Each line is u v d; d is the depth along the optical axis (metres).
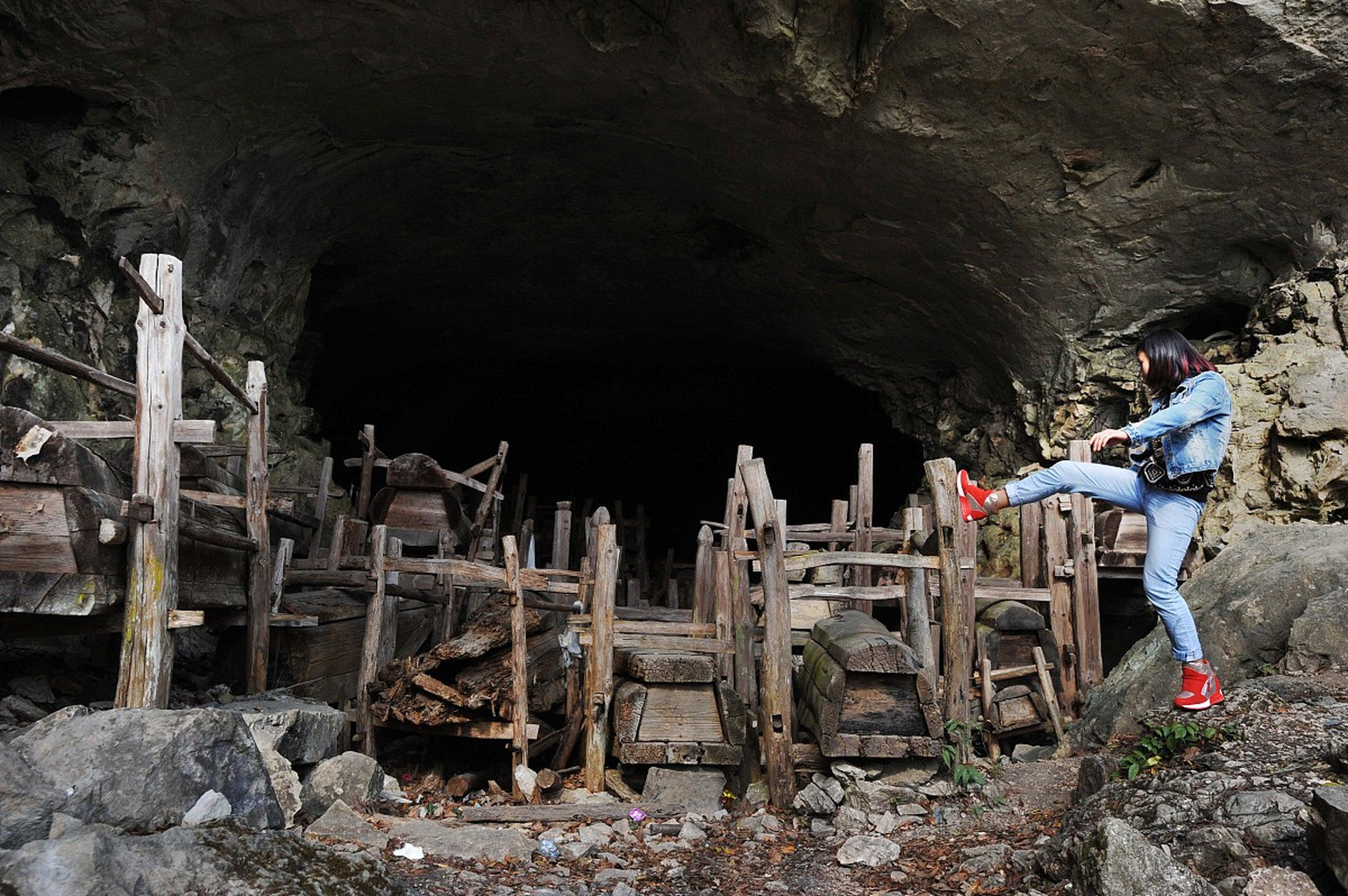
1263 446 9.66
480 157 11.63
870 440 21.94
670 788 5.73
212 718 4.13
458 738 6.88
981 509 5.26
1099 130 9.93
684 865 4.79
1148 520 4.92
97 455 4.79
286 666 7.11
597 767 5.86
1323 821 3.45
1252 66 8.92
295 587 8.01
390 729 6.44
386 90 9.91
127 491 5.19
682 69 9.62
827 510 23.25
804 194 11.81
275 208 11.13
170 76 8.76
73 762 3.68
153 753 3.82
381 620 6.64
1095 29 8.85
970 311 12.93
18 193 8.84
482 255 14.55
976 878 4.42
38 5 7.94
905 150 10.39
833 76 9.44
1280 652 5.69
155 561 4.75
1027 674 7.29
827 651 5.98
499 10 8.84
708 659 5.91
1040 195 10.71
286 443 11.89
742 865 4.80
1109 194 10.53
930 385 15.42
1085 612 7.40
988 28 8.91
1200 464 4.71
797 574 9.36
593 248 14.43
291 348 12.66
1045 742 7.17
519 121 10.77
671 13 8.93
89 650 6.49
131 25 8.15
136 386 5.18
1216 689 4.89
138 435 4.80
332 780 5.15
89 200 9.09
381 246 13.74
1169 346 4.95
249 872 3.39
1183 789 4.22
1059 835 4.47
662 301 16.52
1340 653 5.22
